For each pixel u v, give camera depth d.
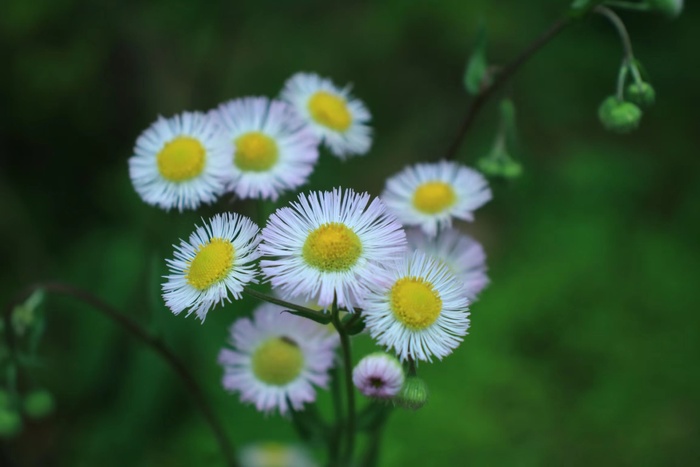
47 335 0.36
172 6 0.43
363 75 0.50
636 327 0.38
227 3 0.44
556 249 0.41
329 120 0.26
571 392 0.35
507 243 0.43
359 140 0.26
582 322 0.38
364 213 0.22
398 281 0.21
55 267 0.40
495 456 0.32
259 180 0.24
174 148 0.24
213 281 0.21
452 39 0.50
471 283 0.24
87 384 0.35
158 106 0.43
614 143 0.50
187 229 0.34
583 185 0.46
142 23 0.43
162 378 0.33
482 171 0.26
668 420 0.34
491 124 0.50
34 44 0.43
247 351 0.24
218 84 0.44
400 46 0.51
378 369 0.21
